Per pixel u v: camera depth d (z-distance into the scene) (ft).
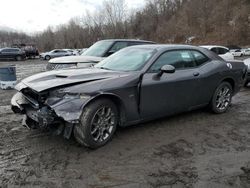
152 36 217.36
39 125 13.08
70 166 11.50
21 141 13.98
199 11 192.13
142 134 15.03
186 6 211.61
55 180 10.46
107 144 13.61
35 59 115.44
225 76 18.86
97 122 12.96
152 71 14.90
